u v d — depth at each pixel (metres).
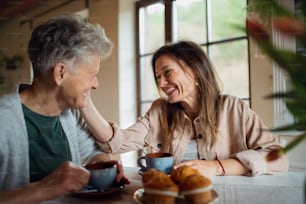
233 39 1.66
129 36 2.42
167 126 1.11
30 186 0.59
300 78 0.37
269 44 0.36
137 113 2.34
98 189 0.69
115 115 2.26
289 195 0.67
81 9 2.56
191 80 1.04
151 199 0.52
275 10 0.36
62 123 0.91
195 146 1.05
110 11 2.44
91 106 0.94
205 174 0.79
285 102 0.38
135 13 2.45
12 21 1.62
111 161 0.79
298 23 0.35
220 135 1.02
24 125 0.80
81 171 0.61
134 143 1.07
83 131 0.98
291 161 0.95
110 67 2.22
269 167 0.83
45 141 0.84
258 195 0.67
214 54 1.77
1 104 0.79
